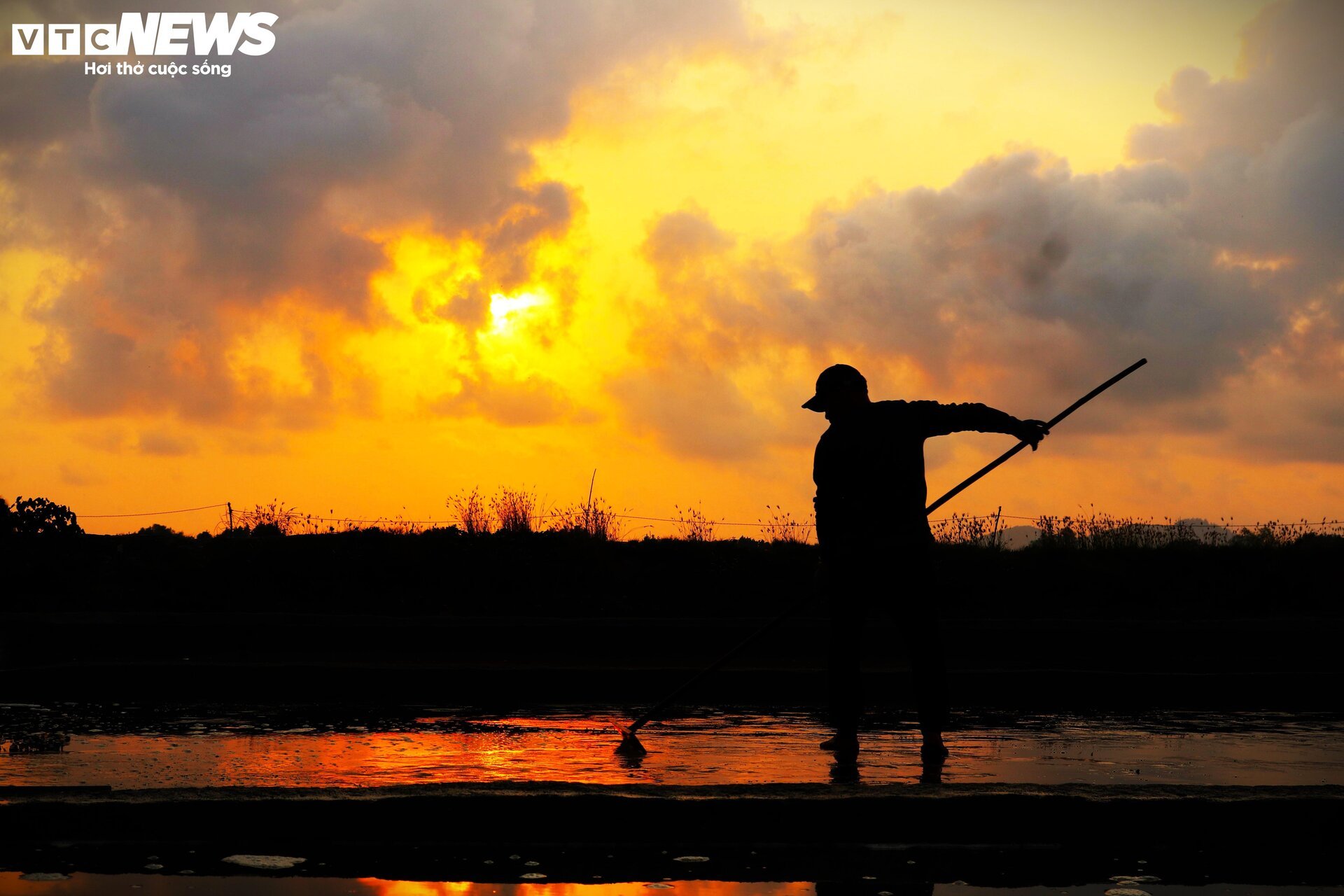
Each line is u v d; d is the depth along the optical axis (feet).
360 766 16.21
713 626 33.58
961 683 26.27
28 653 33.01
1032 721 22.40
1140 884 11.61
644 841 12.93
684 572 44.91
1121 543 49.06
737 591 43.68
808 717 22.62
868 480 18.01
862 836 13.05
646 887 11.30
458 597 43.42
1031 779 15.52
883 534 17.76
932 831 13.11
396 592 43.70
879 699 25.96
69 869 11.72
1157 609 43.37
